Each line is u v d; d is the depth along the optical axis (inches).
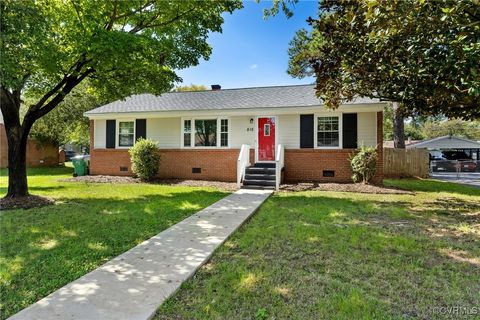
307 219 234.8
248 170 460.8
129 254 157.9
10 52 218.1
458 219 236.8
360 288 120.0
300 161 471.8
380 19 185.3
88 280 126.7
